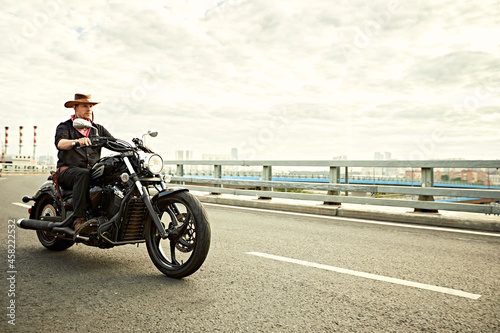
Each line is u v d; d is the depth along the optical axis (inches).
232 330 84.2
